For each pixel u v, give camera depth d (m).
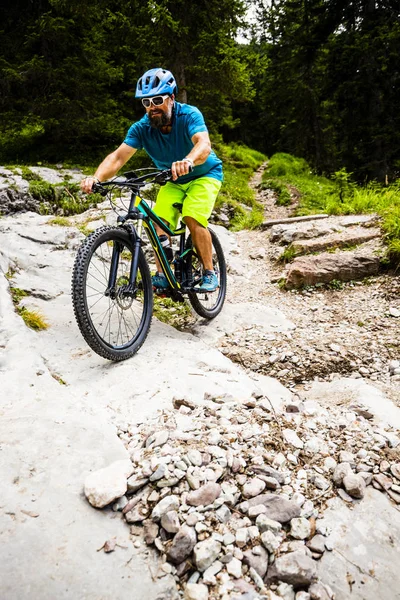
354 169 12.72
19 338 2.64
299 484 1.81
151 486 1.69
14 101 11.40
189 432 2.03
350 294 4.43
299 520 1.59
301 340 3.52
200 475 1.71
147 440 1.96
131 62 13.09
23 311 3.10
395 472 1.91
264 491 1.74
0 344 2.56
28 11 12.05
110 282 2.63
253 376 2.94
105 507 1.60
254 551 1.47
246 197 11.19
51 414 2.03
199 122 2.95
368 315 3.96
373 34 11.79
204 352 3.05
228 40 11.88
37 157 12.35
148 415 2.20
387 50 11.56
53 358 2.67
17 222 5.42
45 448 1.81
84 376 2.54
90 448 1.85
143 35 11.17
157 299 4.09
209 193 3.22
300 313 4.18
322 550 1.52
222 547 1.47
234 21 12.04
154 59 12.02
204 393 2.44
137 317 3.44
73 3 10.59
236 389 2.54
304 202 10.75
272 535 1.51
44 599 1.27
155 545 1.47
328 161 19.36
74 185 8.91
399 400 2.69
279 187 13.02
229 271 5.34
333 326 3.83
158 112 2.85
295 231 5.99
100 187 2.70
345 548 1.55
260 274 5.37
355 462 1.96
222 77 11.83
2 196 8.21
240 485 1.75
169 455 1.83
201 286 3.36
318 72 16.81
